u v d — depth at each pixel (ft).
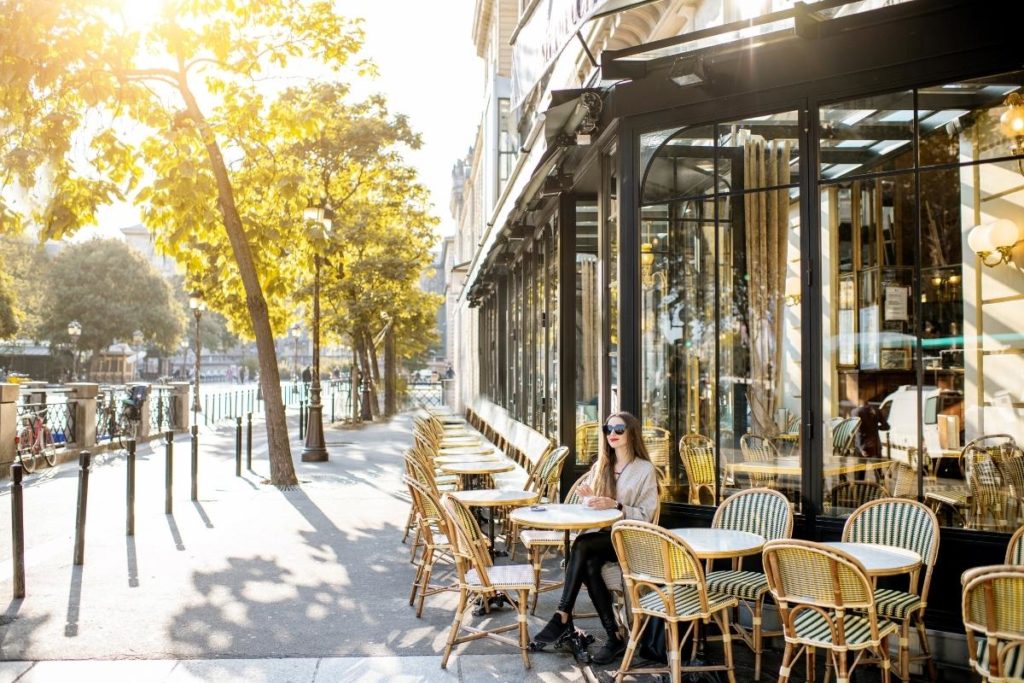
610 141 26.02
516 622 20.77
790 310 20.85
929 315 19.98
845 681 14.35
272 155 43.09
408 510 37.14
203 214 38.37
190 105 40.11
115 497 40.01
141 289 225.56
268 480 45.57
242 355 381.40
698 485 22.41
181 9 39.14
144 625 20.40
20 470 22.71
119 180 38.63
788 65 20.33
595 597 18.70
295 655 18.40
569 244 35.22
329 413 121.90
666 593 15.93
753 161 21.17
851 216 20.10
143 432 69.36
